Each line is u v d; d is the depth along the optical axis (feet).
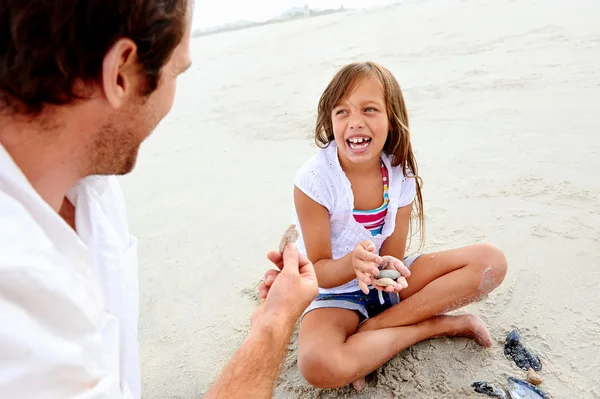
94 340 2.58
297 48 28.07
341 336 5.48
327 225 6.15
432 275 5.98
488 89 14.44
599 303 6.12
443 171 10.07
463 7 28.27
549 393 5.04
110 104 2.56
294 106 16.84
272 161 12.48
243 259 8.29
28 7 2.11
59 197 2.84
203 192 11.19
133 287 3.74
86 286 2.70
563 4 23.22
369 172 6.09
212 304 7.24
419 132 12.27
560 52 16.44
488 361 5.54
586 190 8.45
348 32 29.27
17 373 2.12
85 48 2.30
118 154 2.90
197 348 6.40
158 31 2.50
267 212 9.81
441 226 8.20
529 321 6.01
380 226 6.36
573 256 6.96
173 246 8.96
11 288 2.14
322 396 5.39
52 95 2.36
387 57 20.47
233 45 35.70
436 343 5.88
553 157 9.79
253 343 3.70
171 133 16.42
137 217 10.33
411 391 5.28
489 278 5.64
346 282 5.88
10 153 2.50
